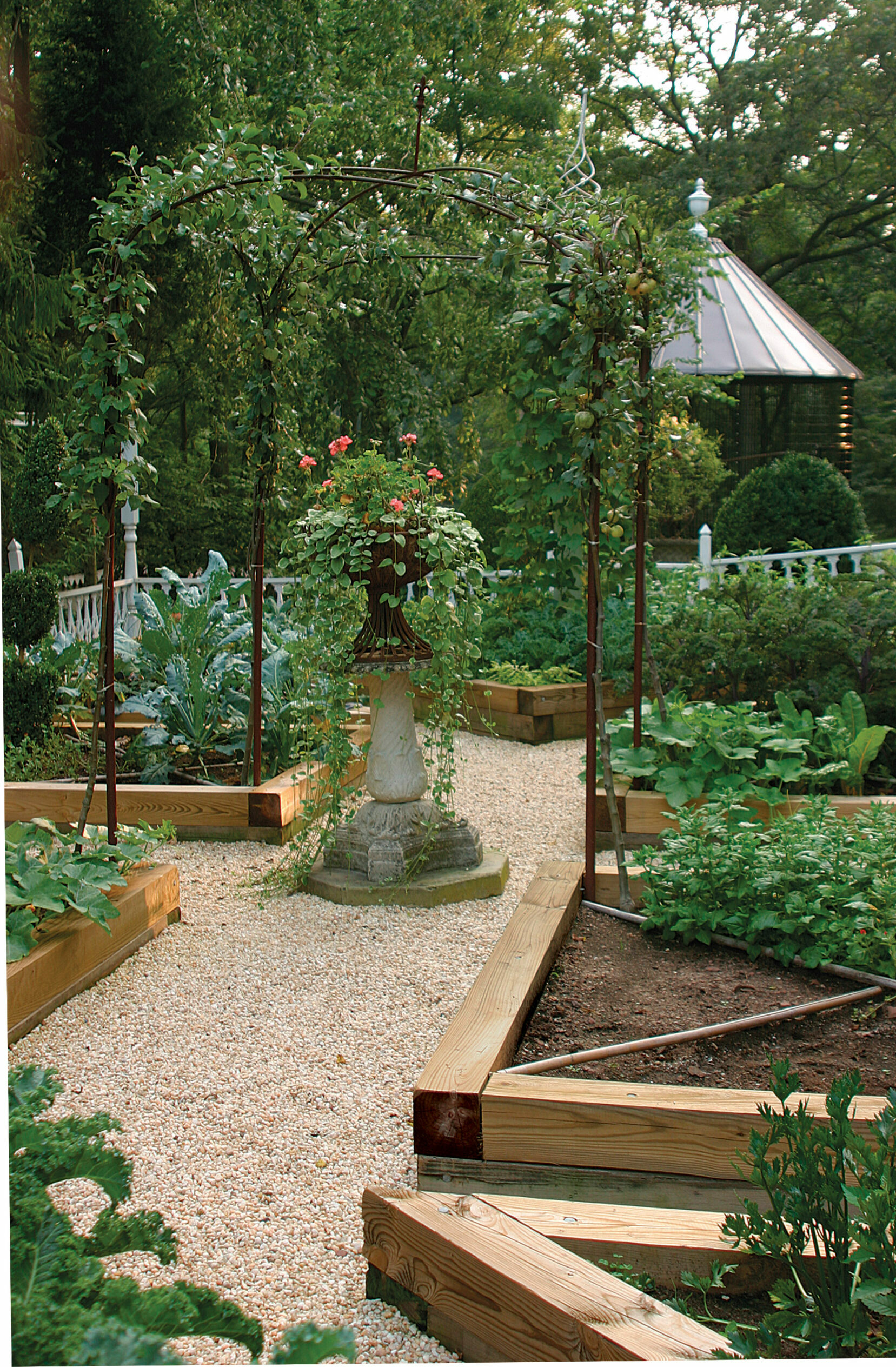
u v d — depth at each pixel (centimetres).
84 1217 223
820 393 1443
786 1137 193
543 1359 162
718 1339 150
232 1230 221
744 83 2159
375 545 415
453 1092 224
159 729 567
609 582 733
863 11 2125
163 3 1081
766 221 2277
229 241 465
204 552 1459
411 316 1189
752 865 326
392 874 425
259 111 1093
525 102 1802
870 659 558
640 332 397
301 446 949
